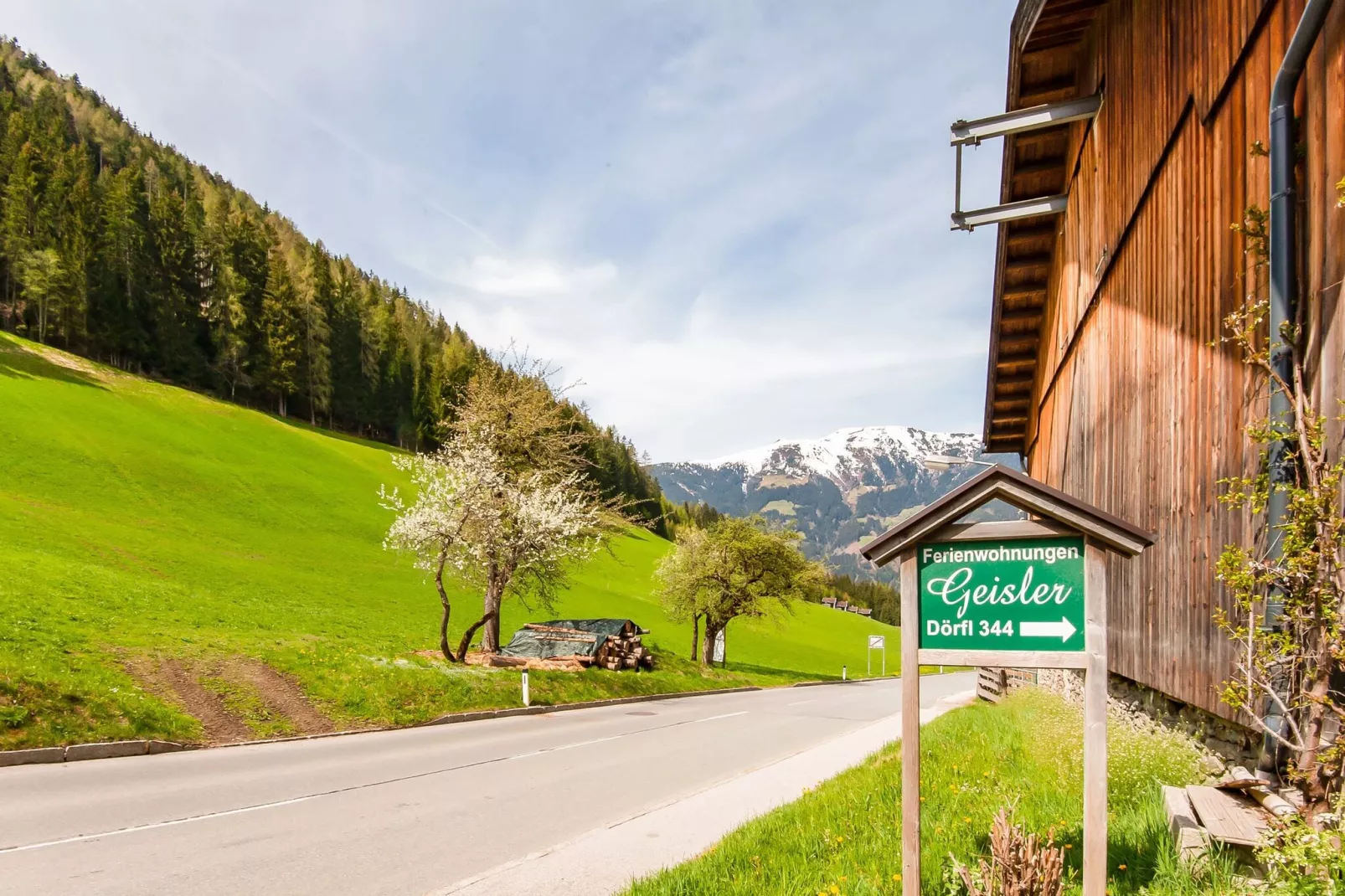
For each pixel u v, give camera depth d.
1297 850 3.88
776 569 48.12
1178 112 8.58
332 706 17.77
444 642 24.97
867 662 77.75
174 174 161.88
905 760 4.69
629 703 27.31
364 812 9.69
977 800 8.33
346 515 62.47
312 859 7.64
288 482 66.50
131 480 54.31
